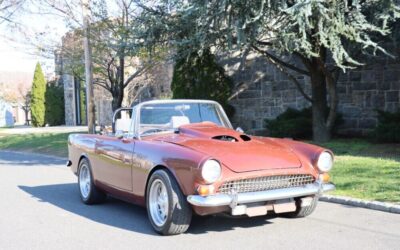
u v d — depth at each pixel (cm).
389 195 732
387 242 533
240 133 652
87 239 584
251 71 1808
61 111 4059
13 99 5206
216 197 517
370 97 1495
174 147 577
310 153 601
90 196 782
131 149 643
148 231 610
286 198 563
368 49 1330
